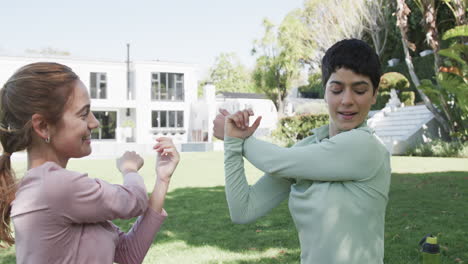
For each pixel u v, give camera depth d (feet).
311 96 139.44
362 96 4.42
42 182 3.74
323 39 91.40
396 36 80.23
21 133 3.87
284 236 14.11
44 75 3.84
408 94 70.03
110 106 95.55
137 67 98.43
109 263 4.09
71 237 3.86
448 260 11.24
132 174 4.52
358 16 80.84
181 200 21.48
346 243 4.26
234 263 11.59
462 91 38.42
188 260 11.92
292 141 64.90
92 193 3.83
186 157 54.03
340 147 4.29
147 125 99.25
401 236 13.65
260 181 5.20
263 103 100.58
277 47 113.80
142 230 4.51
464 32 34.06
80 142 4.08
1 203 3.83
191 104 103.81
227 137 4.75
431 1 43.52
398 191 22.49
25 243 3.73
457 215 16.40
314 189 4.47
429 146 49.03
